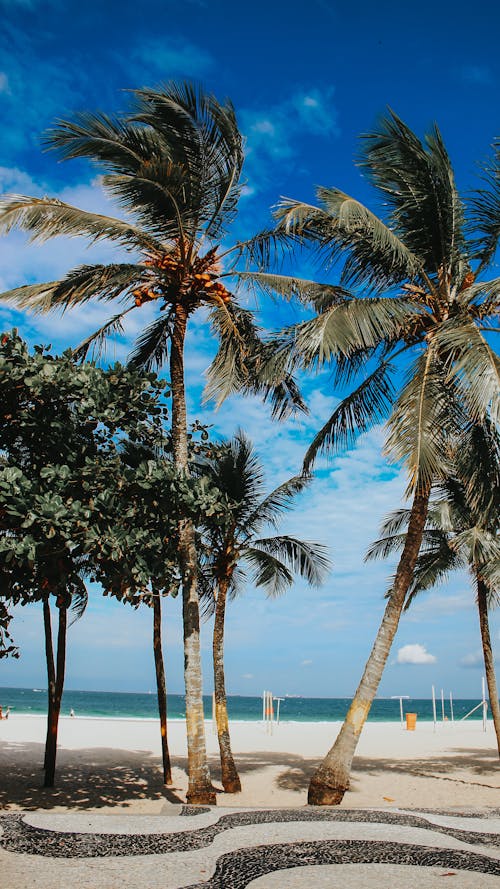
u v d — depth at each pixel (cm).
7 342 914
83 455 954
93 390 934
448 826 615
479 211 1243
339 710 11425
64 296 1161
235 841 543
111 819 616
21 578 888
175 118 1129
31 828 562
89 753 1930
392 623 1161
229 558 1443
